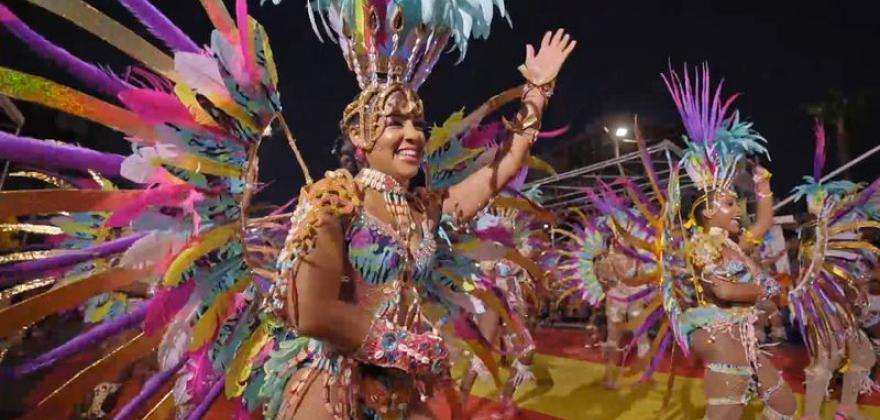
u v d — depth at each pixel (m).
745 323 3.53
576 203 9.90
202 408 1.93
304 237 1.64
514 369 4.93
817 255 4.57
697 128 4.05
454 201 2.20
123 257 1.64
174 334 1.78
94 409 3.22
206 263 1.83
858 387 4.53
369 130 1.88
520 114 2.31
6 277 1.52
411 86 2.01
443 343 1.80
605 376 6.02
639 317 4.58
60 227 1.91
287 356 1.90
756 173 4.29
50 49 1.50
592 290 5.84
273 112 1.92
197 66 1.73
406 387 1.84
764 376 3.51
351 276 1.81
